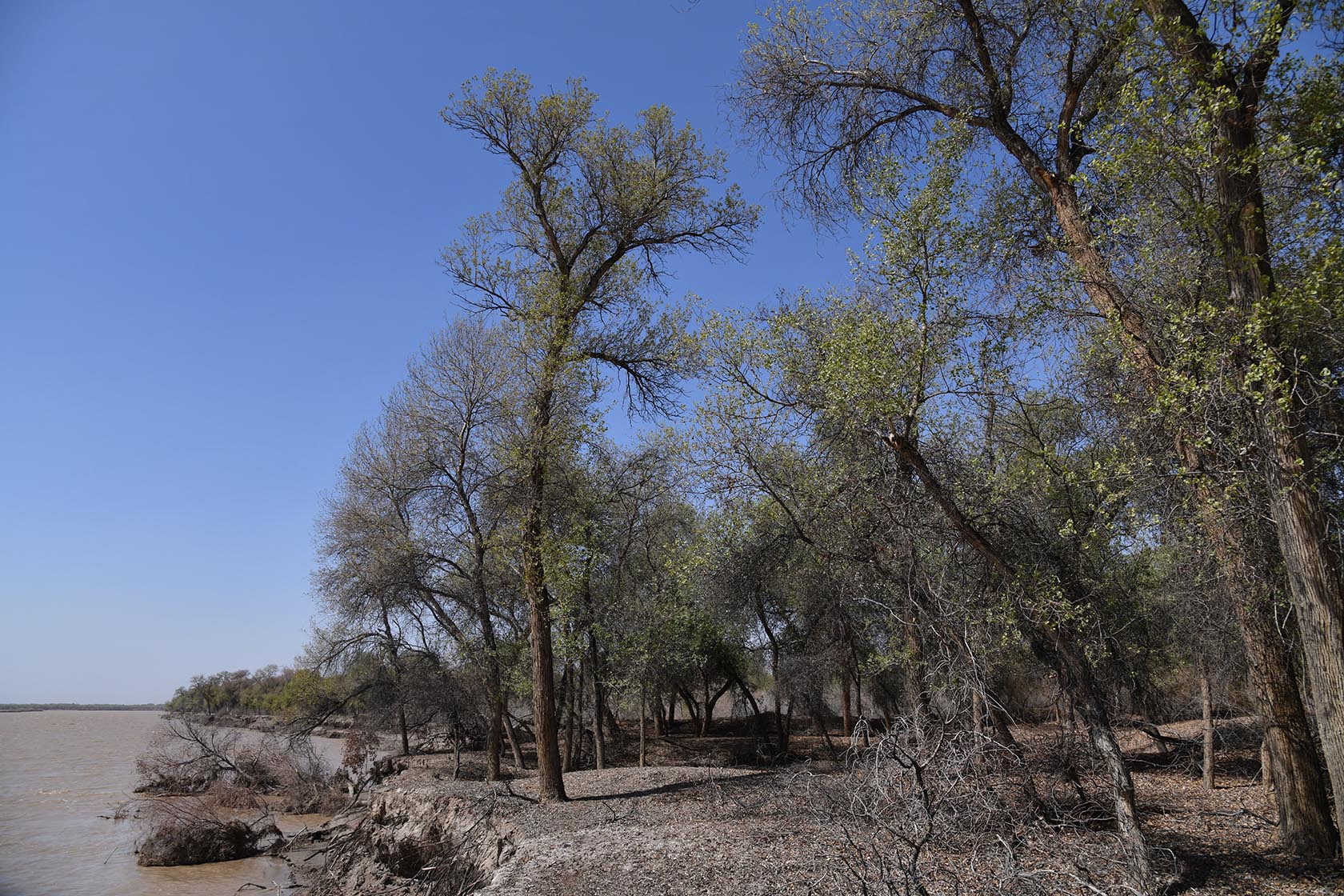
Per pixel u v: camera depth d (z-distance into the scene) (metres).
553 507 17.08
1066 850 8.55
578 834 12.82
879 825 7.29
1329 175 6.71
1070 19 10.05
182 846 20.73
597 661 21.66
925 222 9.45
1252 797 12.12
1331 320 7.32
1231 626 10.05
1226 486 7.79
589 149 16.44
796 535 14.59
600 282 17.69
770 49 12.73
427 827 16.45
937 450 10.52
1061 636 9.11
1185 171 7.93
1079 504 9.95
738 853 10.59
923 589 10.29
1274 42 7.22
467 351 23.33
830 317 12.02
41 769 42.19
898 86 12.20
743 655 29.23
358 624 26.19
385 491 25.16
